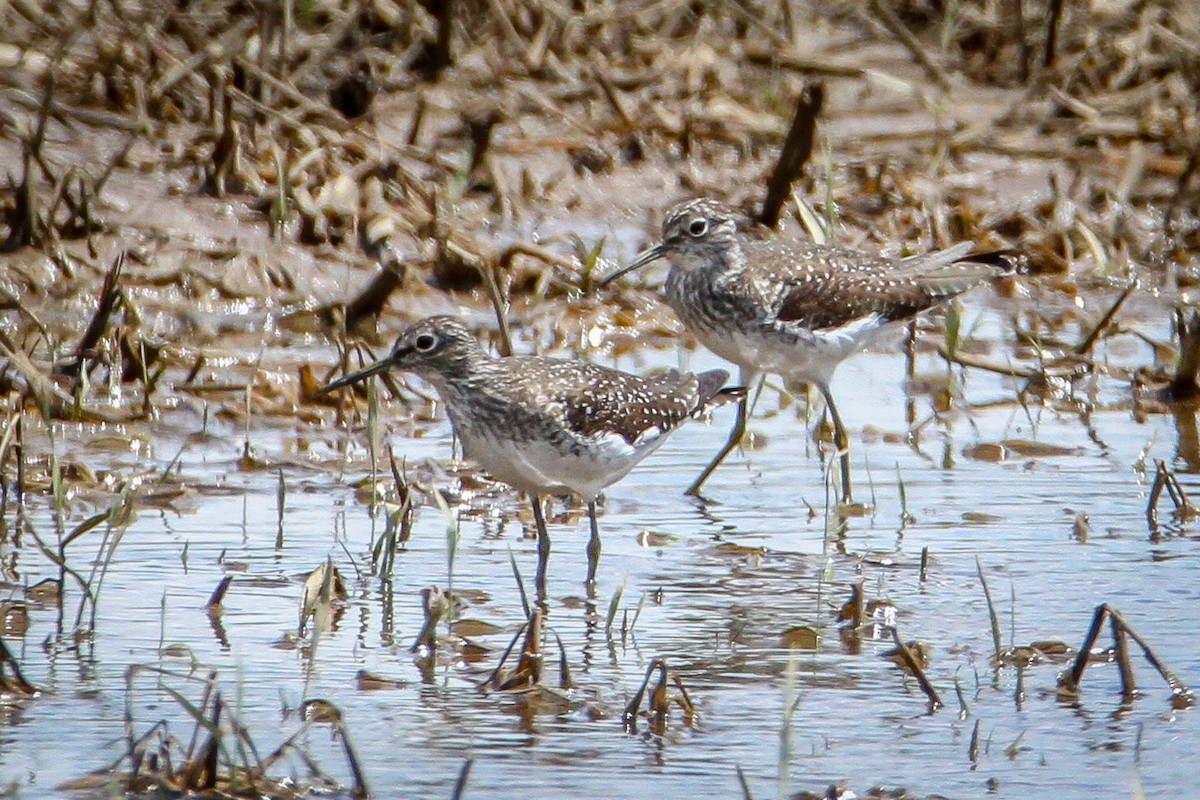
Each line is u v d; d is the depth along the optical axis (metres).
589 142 19.08
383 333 15.84
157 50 18.22
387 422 14.45
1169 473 12.55
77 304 15.49
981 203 19.16
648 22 21.73
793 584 11.20
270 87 18.41
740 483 13.44
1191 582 11.17
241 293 16.05
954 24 22.34
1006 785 8.30
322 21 20.20
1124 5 22.52
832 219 16.47
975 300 18.09
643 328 16.67
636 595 10.98
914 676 9.63
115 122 17.73
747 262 13.96
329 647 9.94
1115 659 9.95
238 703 8.27
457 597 10.81
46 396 13.30
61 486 11.13
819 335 13.77
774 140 19.77
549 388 11.30
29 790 8.01
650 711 9.05
